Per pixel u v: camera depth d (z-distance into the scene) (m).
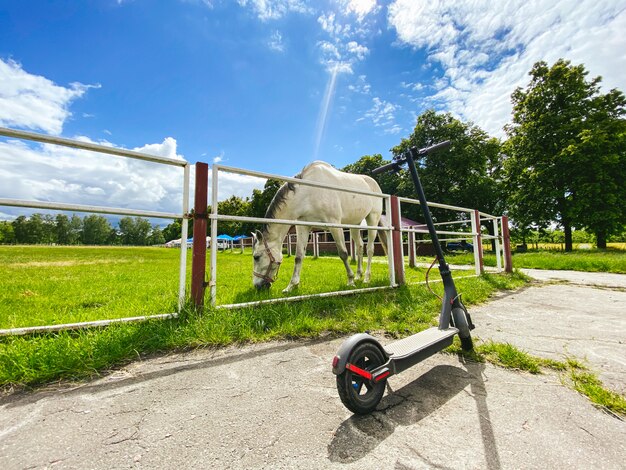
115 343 1.83
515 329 2.49
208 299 2.52
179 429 1.14
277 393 1.43
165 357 1.87
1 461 0.95
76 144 2.05
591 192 16.58
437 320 2.61
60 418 1.21
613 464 0.95
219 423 1.18
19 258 13.04
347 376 1.15
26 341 1.76
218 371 1.68
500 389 1.48
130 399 1.36
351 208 4.91
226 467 0.94
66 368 1.57
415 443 1.06
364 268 8.17
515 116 20.72
